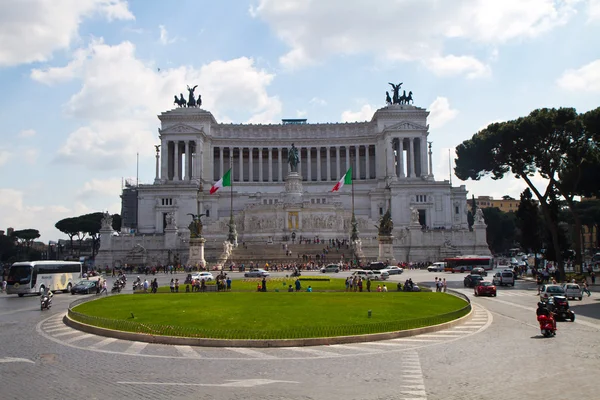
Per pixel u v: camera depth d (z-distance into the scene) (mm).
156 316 39406
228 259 114375
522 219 94312
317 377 23109
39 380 22750
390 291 61156
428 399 19578
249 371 24422
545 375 23016
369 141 183250
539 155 81438
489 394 20156
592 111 72625
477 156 86312
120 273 99188
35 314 46750
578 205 155250
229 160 193875
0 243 190750
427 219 154750
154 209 156125
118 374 23875
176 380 22703
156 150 171250
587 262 124125
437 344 30781
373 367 24984
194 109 178500
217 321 36750
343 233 141000
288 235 138750
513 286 73938
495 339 32250
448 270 106062
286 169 194250
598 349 28875
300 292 59344
